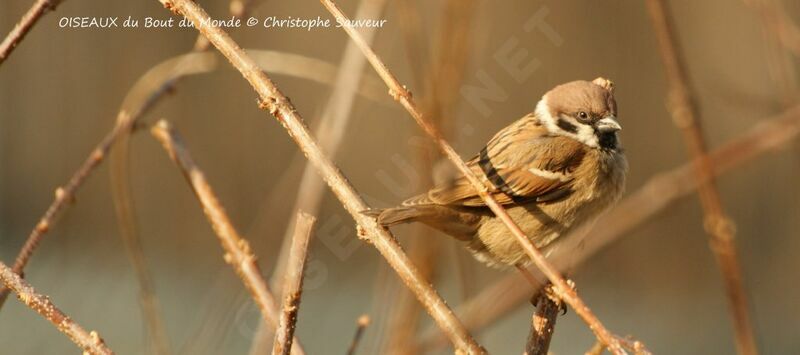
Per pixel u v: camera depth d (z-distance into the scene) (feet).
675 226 53.47
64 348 40.24
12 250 55.11
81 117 56.95
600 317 51.19
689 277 53.36
